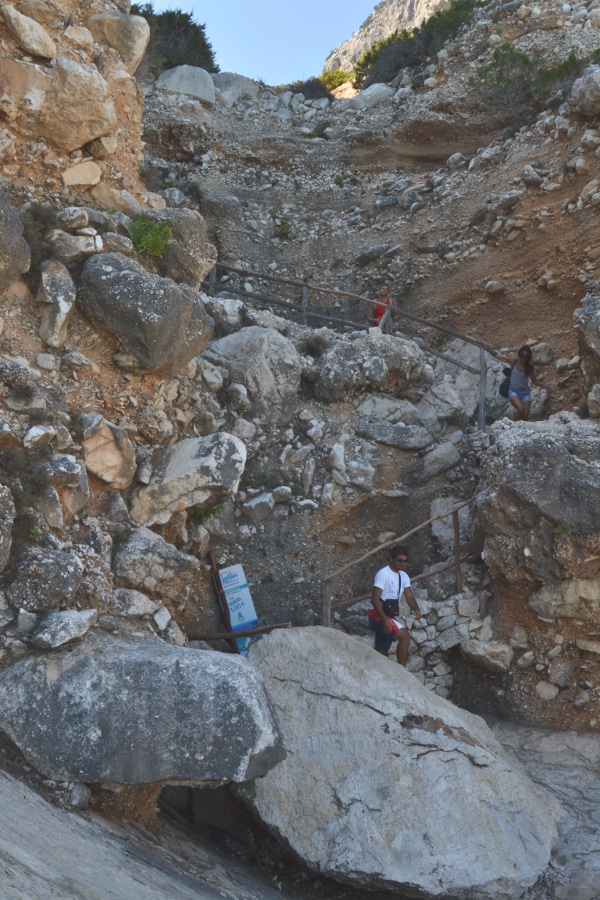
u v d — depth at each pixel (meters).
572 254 10.16
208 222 12.79
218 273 12.35
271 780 5.48
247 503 8.05
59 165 6.76
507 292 10.79
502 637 7.42
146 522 6.45
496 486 7.35
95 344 6.41
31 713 4.37
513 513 7.20
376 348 9.15
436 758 5.44
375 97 14.98
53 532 5.29
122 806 4.68
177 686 4.58
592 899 5.22
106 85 6.79
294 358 8.83
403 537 7.61
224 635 6.89
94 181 7.00
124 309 6.25
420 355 9.48
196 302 6.80
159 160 13.47
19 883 2.79
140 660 4.64
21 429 5.46
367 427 8.88
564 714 7.10
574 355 9.66
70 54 6.91
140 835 4.66
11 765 4.33
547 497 7.06
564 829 5.86
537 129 11.20
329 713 5.70
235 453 6.68
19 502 5.09
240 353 8.75
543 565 7.08
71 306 6.18
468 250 11.39
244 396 8.45
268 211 13.30
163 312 6.35
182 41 16.17
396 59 16.50
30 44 6.48
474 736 5.80
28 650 4.68
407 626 7.68
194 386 7.87
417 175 13.50
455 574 7.96
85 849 3.79
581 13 13.28
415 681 6.15
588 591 6.96
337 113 15.05
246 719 4.59
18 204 6.46
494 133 13.12
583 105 10.29
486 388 10.11
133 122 7.71
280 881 5.43
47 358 6.03
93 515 5.93
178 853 4.85
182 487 6.50
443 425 9.27
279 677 5.99
